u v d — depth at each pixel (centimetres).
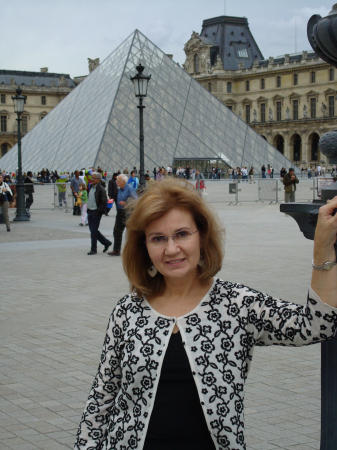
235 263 1825
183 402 341
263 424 682
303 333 334
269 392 786
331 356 420
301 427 673
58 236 2688
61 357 941
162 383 344
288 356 952
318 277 327
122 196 2039
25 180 4088
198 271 376
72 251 2198
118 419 356
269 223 3159
